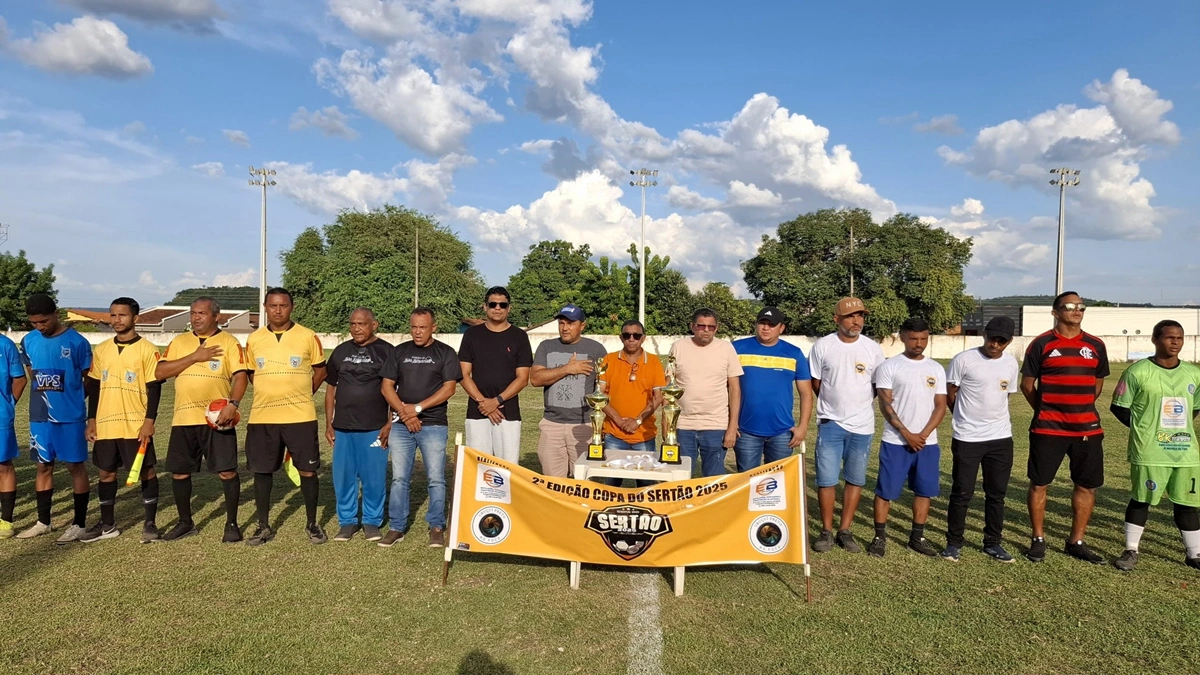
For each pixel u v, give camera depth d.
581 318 5.88
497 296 5.74
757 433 5.70
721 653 3.76
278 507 6.75
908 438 5.39
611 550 4.66
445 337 46.09
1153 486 5.16
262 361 5.62
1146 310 54.41
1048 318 53.94
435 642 3.85
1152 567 5.23
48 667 3.52
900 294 45.97
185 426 5.60
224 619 4.11
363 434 5.73
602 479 6.03
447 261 51.47
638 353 5.81
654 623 4.13
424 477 8.33
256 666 3.56
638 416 5.70
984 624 4.16
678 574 4.59
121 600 4.37
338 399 5.74
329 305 47.94
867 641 3.92
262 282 41.22
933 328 46.53
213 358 5.69
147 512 5.65
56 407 5.56
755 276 50.66
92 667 3.53
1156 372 5.25
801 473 4.65
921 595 4.62
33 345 5.57
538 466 9.26
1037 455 5.38
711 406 5.62
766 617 4.23
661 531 4.64
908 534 6.12
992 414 5.34
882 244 46.34
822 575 5.00
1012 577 4.99
